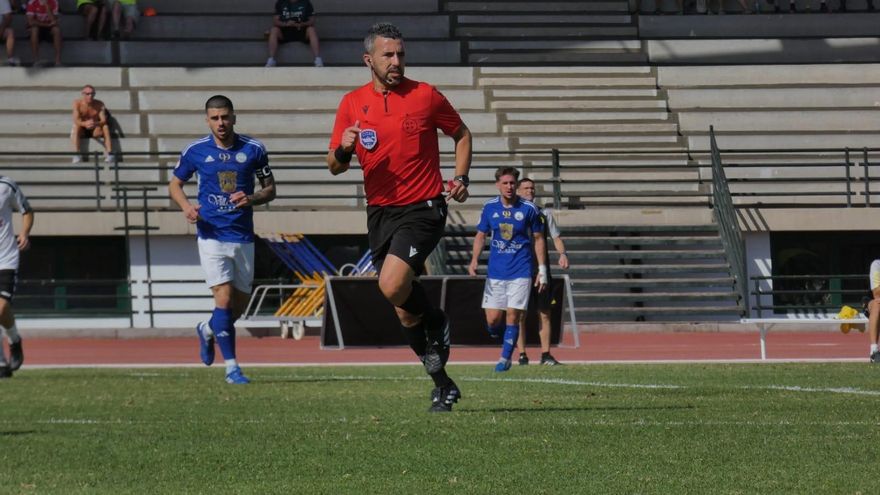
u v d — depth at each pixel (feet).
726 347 141.08
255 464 44.98
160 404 70.18
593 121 206.49
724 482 39.50
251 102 206.90
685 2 232.94
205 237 88.22
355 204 194.80
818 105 212.84
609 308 175.32
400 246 56.70
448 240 179.93
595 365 105.19
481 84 212.23
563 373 94.02
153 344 158.30
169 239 180.45
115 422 60.54
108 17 219.61
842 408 62.28
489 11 228.43
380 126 56.85
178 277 180.45
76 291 181.68
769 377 85.92
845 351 130.72
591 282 176.55
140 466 45.14
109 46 215.10
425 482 40.27
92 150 196.95
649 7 232.94
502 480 40.32
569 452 46.55
